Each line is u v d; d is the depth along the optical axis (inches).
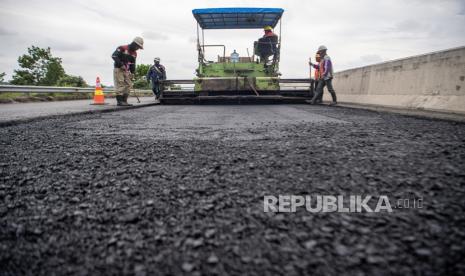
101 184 53.2
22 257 30.4
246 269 27.0
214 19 380.8
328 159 66.2
